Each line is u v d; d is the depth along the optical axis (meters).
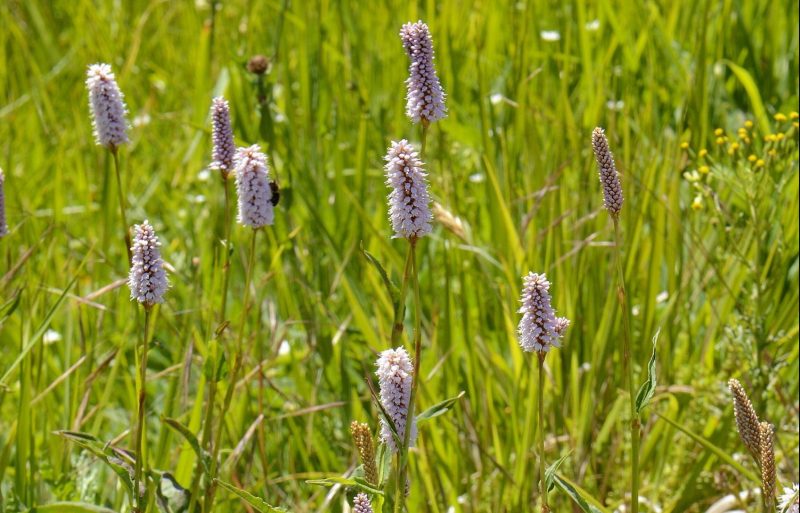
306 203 6.95
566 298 6.12
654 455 5.74
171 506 4.32
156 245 3.70
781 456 5.59
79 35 11.32
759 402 5.59
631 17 8.88
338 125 8.32
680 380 6.16
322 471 5.65
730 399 5.64
